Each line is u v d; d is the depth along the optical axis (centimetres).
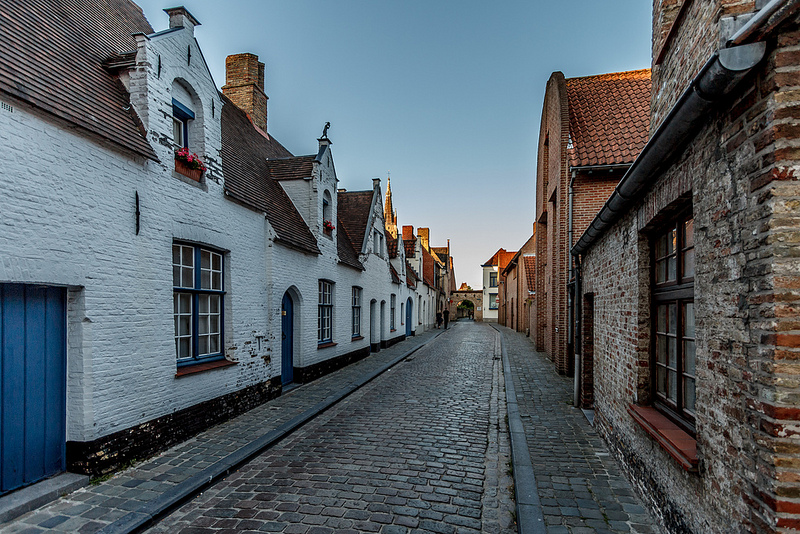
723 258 252
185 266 636
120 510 396
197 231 639
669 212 369
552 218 1386
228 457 532
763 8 191
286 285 920
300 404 812
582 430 649
